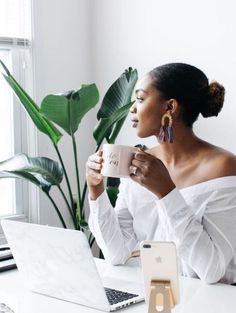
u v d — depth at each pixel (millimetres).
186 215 1504
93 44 3111
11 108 2879
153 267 1097
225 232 1588
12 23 2779
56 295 1429
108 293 1422
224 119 2467
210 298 1406
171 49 2684
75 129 2385
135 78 2492
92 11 3096
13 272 1703
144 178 1460
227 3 2424
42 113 2266
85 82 3104
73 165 3070
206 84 1717
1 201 2924
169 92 1656
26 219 2959
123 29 2924
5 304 1382
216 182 1649
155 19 2748
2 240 2814
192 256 1527
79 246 1273
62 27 2969
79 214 2617
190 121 1725
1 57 2863
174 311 1307
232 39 2414
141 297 1386
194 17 2566
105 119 2396
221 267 1537
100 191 1775
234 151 2438
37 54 2861
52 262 1366
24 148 2920
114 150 1432
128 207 1889
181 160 1754
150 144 2816
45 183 2516
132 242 1852
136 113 1708
